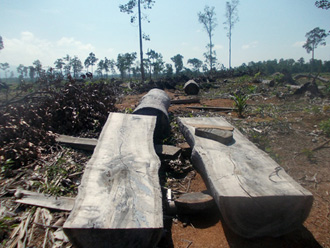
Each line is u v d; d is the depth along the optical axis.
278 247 2.58
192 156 3.81
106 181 2.78
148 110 5.49
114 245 2.13
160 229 2.14
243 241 2.69
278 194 2.52
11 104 6.30
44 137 4.68
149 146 3.79
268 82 15.26
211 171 3.08
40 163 4.02
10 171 3.80
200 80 18.41
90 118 5.82
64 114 5.78
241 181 2.81
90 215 2.23
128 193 2.57
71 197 3.28
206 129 4.21
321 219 2.97
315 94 10.32
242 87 14.47
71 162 4.10
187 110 8.40
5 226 2.70
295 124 6.44
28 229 2.72
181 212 3.15
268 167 3.14
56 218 2.89
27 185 3.45
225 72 24.84
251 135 5.60
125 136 4.07
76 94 6.34
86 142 4.64
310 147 4.99
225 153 3.56
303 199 2.51
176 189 3.72
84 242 2.12
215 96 11.76
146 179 2.86
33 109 5.58
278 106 8.77
